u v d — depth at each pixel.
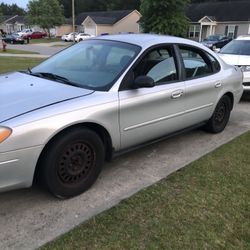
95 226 2.95
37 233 2.85
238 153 4.71
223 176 3.97
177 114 4.38
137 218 3.08
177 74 4.37
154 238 2.83
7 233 2.84
